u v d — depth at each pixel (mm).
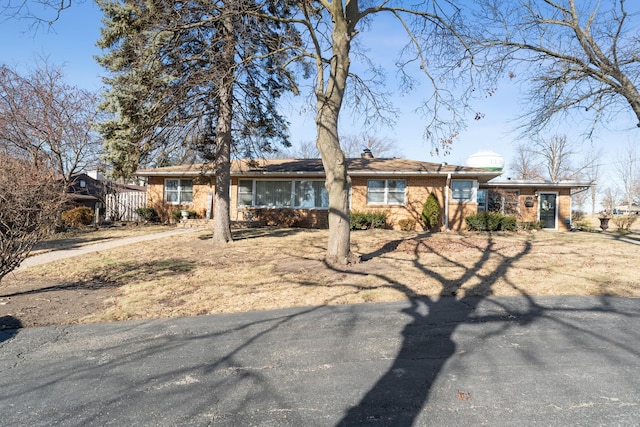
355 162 20609
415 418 2736
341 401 2990
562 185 20656
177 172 19906
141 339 4434
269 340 4336
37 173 6590
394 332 4543
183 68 10992
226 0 9305
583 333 4426
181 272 8227
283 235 14938
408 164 19734
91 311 5570
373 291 6449
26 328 4855
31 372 3602
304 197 19266
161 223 20641
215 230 12445
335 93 9125
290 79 12508
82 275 8023
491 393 3076
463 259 9703
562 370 3471
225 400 3025
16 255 6070
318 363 3707
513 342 4176
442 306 5586
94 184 26828
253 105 12664
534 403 2912
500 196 21234
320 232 16125
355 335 4457
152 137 11469
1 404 3021
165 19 9656
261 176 19438
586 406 2859
